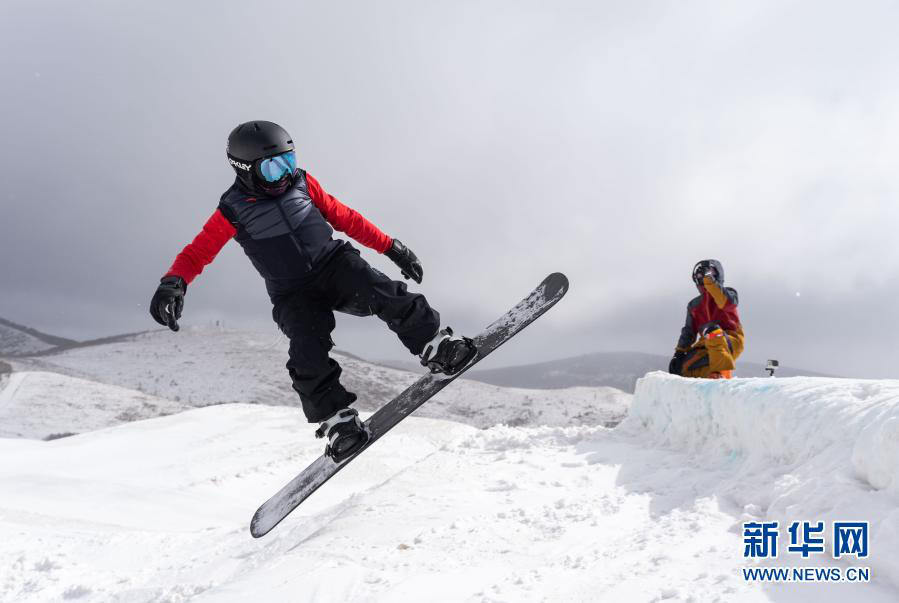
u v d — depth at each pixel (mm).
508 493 3973
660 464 4172
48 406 48500
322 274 2953
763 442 3375
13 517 6789
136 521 7738
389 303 2906
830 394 3068
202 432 14383
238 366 89500
